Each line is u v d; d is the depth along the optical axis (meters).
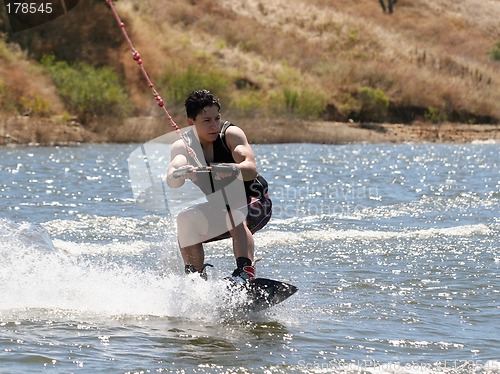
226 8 103.50
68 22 84.25
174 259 16.34
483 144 75.31
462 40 119.00
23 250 17.95
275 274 18.62
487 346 13.35
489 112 93.19
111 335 13.43
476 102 93.31
